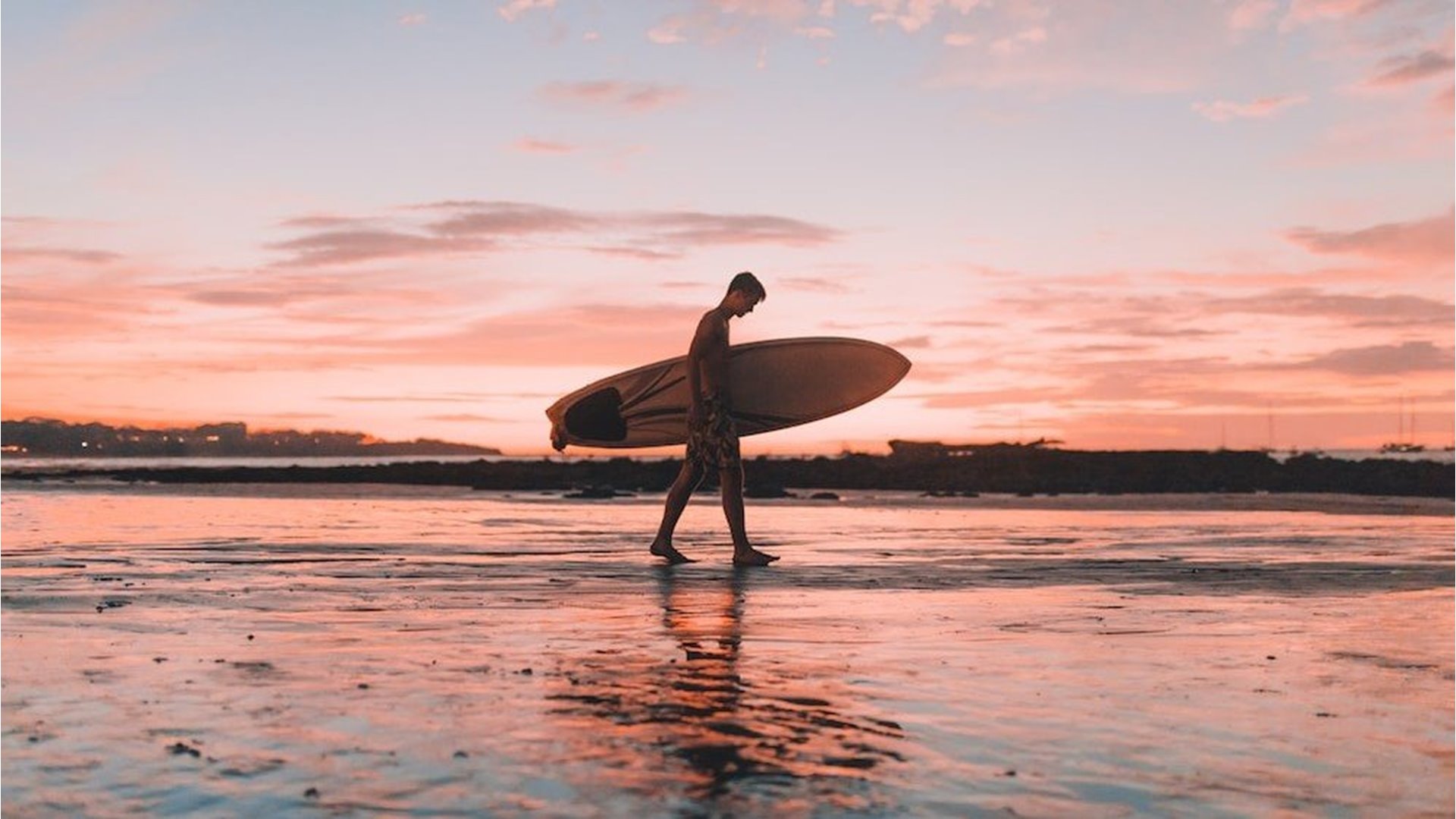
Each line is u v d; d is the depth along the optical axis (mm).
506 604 6312
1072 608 6238
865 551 10117
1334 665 4609
